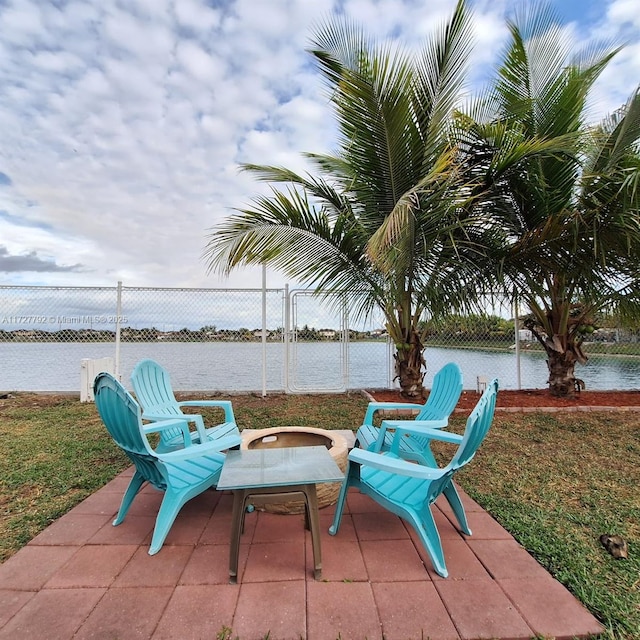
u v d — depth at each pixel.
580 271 4.98
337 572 1.94
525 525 2.41
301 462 2.21
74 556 2.06
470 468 3.39
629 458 3.62
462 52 4.20
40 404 5.99
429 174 3.66
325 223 4.95
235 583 1.85
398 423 2.74
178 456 2.13
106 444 4.00
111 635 1.54
